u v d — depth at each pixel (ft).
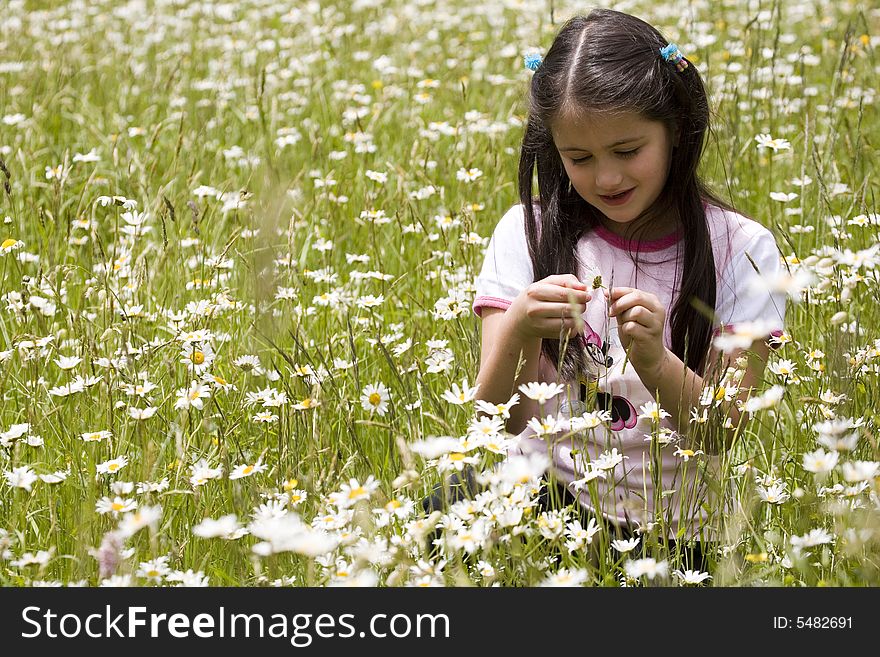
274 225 10.23
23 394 9.86
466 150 15.79
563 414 8.45
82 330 9.52
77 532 7.73
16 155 15.78
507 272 8.96
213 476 7.83
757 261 8.52
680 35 21.67
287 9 25.13
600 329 8.50
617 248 8.66
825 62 19.97
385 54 22.22
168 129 17.98
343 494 6.93
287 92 19.34
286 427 8.43
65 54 20.94
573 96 7.89
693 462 8.07
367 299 10.56
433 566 6.84
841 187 12.17
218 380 9.04
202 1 25.82
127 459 8.41
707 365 8.21
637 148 7.93
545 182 8.79
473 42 23.45
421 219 13.35
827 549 7.46
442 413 7.86
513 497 6.77
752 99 16.57
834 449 7.34
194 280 11.69
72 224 12.70
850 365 8.37
